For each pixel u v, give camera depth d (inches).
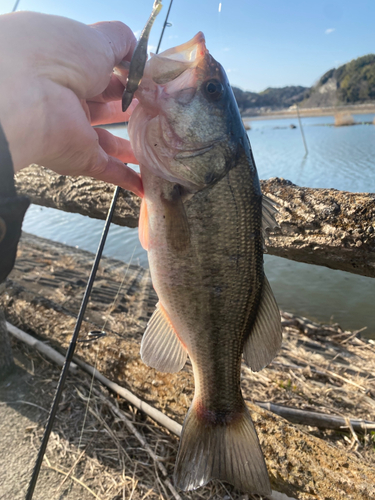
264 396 19.7
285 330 30.5
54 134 8.2
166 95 10.8
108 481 15.4
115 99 11.4
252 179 11.7
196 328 12.0
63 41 8.1
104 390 19.7
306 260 16.3
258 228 11.9
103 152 10.0
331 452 13.8
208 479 11.6
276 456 13.9
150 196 11.4
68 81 8.2
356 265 14.7
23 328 25.0
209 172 11.2
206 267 11.5
